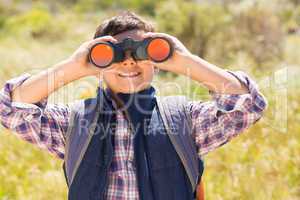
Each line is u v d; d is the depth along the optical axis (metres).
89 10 41.03
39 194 4.79
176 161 2.67
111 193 2.66
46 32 21.45
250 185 4.78
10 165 5.61
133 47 2.61
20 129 2.71
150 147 2.67
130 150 2.69
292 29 19.67
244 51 13.10
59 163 5.68
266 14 13.94
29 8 37.94
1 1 35.12
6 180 5.19
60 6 41.75
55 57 13.11
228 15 14.27
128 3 38.84
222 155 5.47
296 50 14.40
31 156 5.85
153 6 36.59
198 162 2.75
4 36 23.47
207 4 14.61
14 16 32.97
